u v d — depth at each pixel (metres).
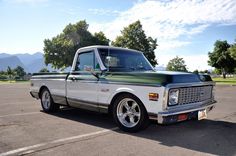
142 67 6.42
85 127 5.65
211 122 6.21
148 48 39.78
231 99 11.75
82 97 6.12
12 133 5.11
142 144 4.39
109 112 5.54
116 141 4.56
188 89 4.93
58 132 5.19
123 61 6.18
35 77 8.13
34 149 4.12
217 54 58.97
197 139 4.71
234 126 5.77
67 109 8.22
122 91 5.11
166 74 4.65
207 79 5.58
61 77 6.85
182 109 4.72
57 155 3.85
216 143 4.46
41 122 6.17
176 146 4.29
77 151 4.02
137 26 39.62
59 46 43.53
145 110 4.83
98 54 5.88
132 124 5.15
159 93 4.52
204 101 5.46
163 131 5.29
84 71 6.10
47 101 7.66
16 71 88.88
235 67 58.47
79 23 45.81
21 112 7.72
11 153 3.94
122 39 40.19
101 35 46.66
